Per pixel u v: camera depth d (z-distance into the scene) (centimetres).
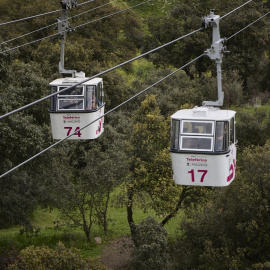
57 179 6228
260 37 11612
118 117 8644
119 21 11862
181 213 6862
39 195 6228
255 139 7600
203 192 5447
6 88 5931
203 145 2470
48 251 4203
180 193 5578
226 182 2516
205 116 2497
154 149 5628
